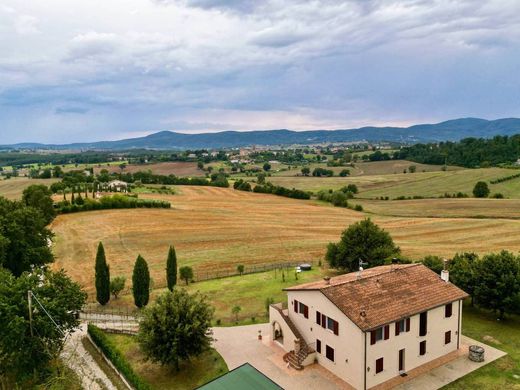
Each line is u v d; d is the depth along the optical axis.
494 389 33.41
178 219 114.12
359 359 33.50
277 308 41.94
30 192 102.06
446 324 38.91
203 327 37.38
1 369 36.41
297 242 92.12
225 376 30.25
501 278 44.03
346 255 63.94
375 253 61.56
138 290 53.66
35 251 59.47
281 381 35.53
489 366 36.84
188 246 89.12
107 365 38.94
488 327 44.69
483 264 46.56
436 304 37.59
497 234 93.19
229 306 53.69
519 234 92.19
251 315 50.31
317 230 104.69
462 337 42.47
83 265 76.31
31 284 37.81
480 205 125.81
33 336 35.53
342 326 34.97
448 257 73.56
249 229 104.75
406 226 106.50
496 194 144.25
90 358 40.38
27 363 35.88
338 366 35.84
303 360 37.59
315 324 38.19
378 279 39.53
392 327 34.94
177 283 65.38
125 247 88.00
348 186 174.88
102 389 34.75
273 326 42.47
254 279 65.38
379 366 34.34
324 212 129.62
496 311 48.28
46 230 65.62
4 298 36.03
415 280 40.53
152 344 36.19
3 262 54.50
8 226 56.16
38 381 35.81
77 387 35.03
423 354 37.44
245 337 44.28
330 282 40.75
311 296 38.38
